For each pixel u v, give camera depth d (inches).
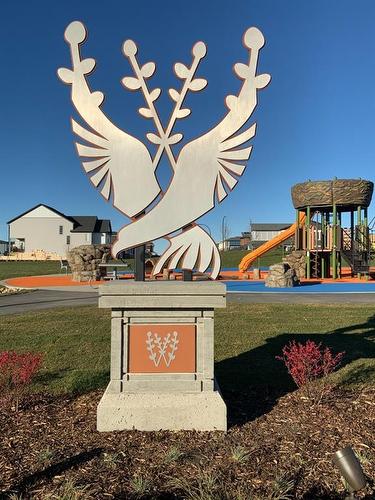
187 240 167.0
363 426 144.6
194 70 165.8
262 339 285.7
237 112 164.6
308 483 110.4
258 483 109.5
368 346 265.1
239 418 154.3
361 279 896.3
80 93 163.9
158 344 151.0
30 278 986.7
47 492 106.1
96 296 587.8
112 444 133.0
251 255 1065.5
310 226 929.5
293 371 175.3
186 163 165.6
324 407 162.1
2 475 114.0
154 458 123.6
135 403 145.2
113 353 149.9
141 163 164.7
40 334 303.6
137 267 167.6
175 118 165.8
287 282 742.5
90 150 163.6
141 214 166.4
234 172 163.8
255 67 163.9
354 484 87.9
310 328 323.0
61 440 135.9
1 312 433.1
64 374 209.2
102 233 2655.0
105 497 103.3
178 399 145.9
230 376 205.0
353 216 962.7
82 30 162.6
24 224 2513.5
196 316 150.8
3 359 167.2
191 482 109.9
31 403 170.4
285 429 142.9
